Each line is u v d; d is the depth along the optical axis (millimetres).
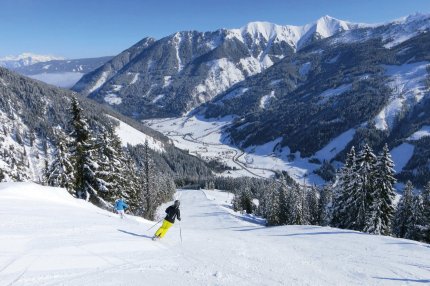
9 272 8758
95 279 8852
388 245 20297
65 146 39188
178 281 9500
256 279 10844
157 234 15039
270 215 73125
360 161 45094
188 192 168875
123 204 26312
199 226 71250
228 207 118938
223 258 13156
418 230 48156
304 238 23766
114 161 45719
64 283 8375
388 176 43062
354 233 25891
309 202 71812
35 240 11953
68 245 11750
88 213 21578
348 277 12750
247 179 179750
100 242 12758
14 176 46812
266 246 18266
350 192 45719
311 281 11570
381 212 42875
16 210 18000
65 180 38562
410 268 14484
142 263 10859
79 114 39156
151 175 80188
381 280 12617
